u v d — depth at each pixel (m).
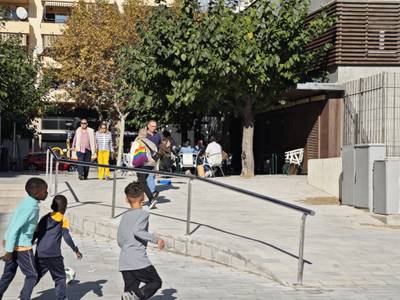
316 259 9.45
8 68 27.73
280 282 8.38
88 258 10.02
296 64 20.77
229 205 14.52
